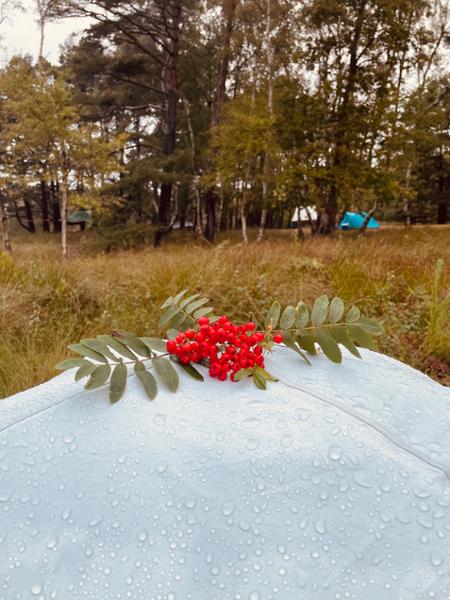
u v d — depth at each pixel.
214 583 0.75
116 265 5.74
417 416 1.05
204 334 1.09
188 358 1.10
